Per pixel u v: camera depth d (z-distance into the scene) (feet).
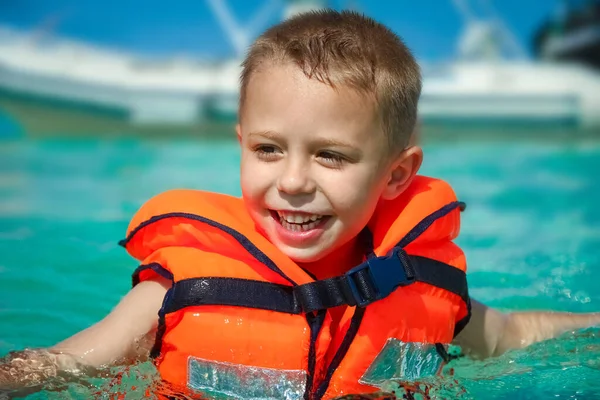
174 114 37.01
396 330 7.75
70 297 11.31
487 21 43.65
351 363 7.53
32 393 7.43
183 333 7.37
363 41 7.59
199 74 37.73
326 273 8.15
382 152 7.47
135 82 36.86
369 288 7.46
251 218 8.10
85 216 17.16
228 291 7.40
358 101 7.16
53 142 32.32
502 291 12.17
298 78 7.09
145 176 23.39
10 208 17.97
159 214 7.94
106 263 13.11
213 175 23.72
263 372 7.28
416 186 8.64
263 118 7.16
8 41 36.45
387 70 7.54
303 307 7.39
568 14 49.55
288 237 7.40
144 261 8.04
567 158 29.25
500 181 23.93
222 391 7.30
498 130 37.99
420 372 7.95
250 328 7.31
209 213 7.82
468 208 19.84
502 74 38.70
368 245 8.23
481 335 9.18
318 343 7.41
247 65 7.71
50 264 13.00
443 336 8.14
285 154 7.18
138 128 36.60
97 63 37.24
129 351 7.78
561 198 21.15
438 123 38.14
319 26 7.75
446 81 38.60
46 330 9.95
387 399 7.44
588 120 38.29
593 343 9.30
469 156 29.66
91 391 7.48
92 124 36.17
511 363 8.82
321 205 7.19
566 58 48.75
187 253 7.72
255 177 7.33
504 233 16.83
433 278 8.15
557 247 15.39
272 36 7.69
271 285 7.48
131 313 7.89
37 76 34.96
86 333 7.93
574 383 8.12
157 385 7.48
